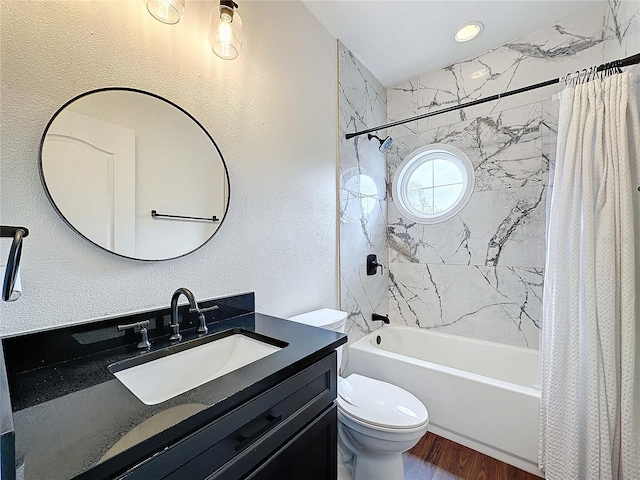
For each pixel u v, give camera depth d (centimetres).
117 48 92
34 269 75
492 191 207
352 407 128
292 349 88
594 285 122
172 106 106
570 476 122
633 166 123
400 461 129
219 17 107
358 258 215
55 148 79
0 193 71
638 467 112
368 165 229
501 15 177
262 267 141
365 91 226
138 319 93
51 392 63
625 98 124
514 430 146
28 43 75
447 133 226
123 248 92
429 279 235
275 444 73
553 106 146
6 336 70
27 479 39
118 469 45
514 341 200
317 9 170
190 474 55
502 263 204
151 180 100
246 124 133
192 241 111
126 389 65
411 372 179
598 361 119
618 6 150
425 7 169
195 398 61
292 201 158
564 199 133
